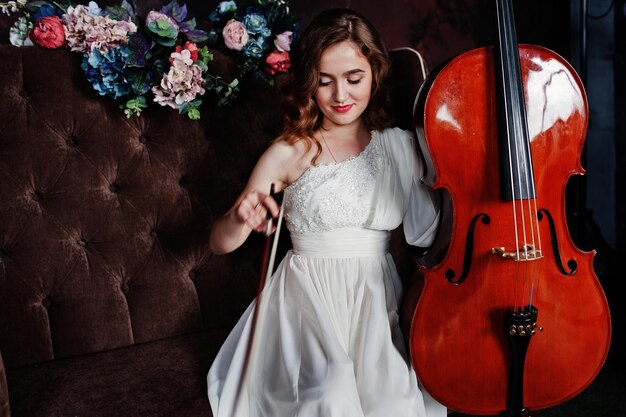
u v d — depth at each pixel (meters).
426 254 1.40
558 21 2.68
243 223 1.41
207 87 1.71
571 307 1.31
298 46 1.46
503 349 1.29
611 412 1.86
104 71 1.59
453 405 1.31
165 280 1.73
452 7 2.62
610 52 2.66
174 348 1.64
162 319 1.72
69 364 1.58
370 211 1.45
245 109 1.81
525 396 1.32
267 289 1.52
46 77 1.61
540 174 1.30
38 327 1.61
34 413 1.33
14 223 1.59
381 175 1.48
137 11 2.07
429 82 1.30
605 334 1.34
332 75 1.40
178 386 1.43
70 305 1.64
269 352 1.42
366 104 1.47
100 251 1.67
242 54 1.75
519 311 1.26
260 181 1.50
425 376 1.29
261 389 1.38
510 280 1.28
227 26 1.73
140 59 1.60
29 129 1.60
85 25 1.60
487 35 2.72
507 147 1.26
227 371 1.44
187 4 2.13
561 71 1.33
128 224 1.69
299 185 1.47
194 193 1.77
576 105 1.33
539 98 1.31
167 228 1.74
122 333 1.68
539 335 1.30
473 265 1.29
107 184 1.68
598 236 2.42
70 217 1.64
